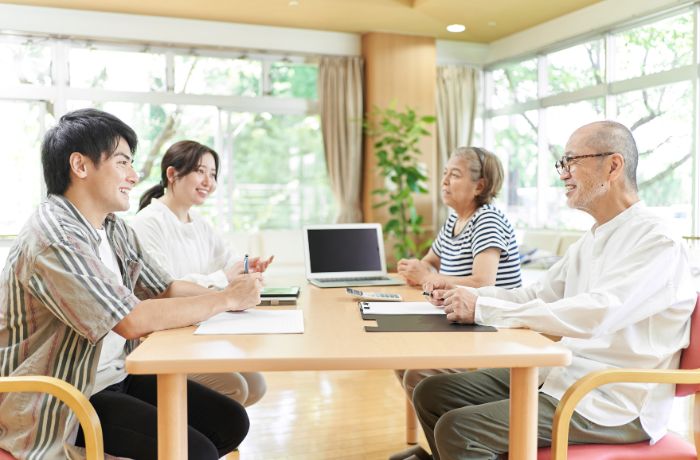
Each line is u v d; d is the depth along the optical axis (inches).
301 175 270.7
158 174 249.8
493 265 85.4
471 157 93.2
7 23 227.1
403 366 45.4
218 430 65.7
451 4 230.7
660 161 213.6
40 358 51.3
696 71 197.8
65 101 236.2
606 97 232.1
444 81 285.0
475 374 68.9
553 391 58.0
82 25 235.5
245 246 240.8
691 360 56.8
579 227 246.4
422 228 269.4
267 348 47.8
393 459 90.4
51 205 54.5
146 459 53.4
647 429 55.7
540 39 259.4
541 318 55.2
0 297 53.4
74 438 51.7
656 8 208.4
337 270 97.4
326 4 230.4
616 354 58.9
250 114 261.7
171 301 55.2
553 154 260.4
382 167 267.1
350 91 268.5
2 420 51.1
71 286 49.6
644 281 56.6
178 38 247.1
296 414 115.7
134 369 43.8
